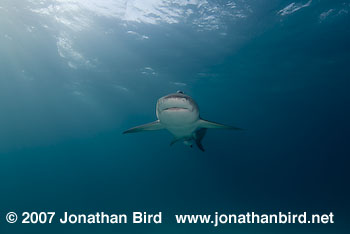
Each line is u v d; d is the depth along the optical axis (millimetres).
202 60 18359
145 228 16344
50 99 34750
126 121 50969
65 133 66250
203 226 16328
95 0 11242
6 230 16469
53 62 20281
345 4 11273
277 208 26859
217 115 46844
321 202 32594
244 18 12438
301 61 19109
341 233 13422
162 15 12180
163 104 3699
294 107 37938
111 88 27031
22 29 15117
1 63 21641
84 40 15383
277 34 14328
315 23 13086
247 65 19766
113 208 30500
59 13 12789
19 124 54719
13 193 58812
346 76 23125
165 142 71688
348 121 50094
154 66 19609
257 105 36938
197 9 11609
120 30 13781
